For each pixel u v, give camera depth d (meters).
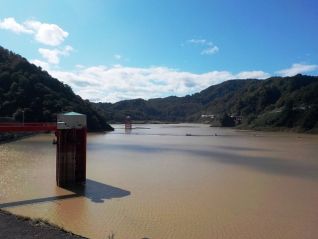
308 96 198.62
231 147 83.88
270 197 34.34
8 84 147.38
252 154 68.94
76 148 40.34
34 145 79.38
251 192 36.22
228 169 49.72
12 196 33.59
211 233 24.95
